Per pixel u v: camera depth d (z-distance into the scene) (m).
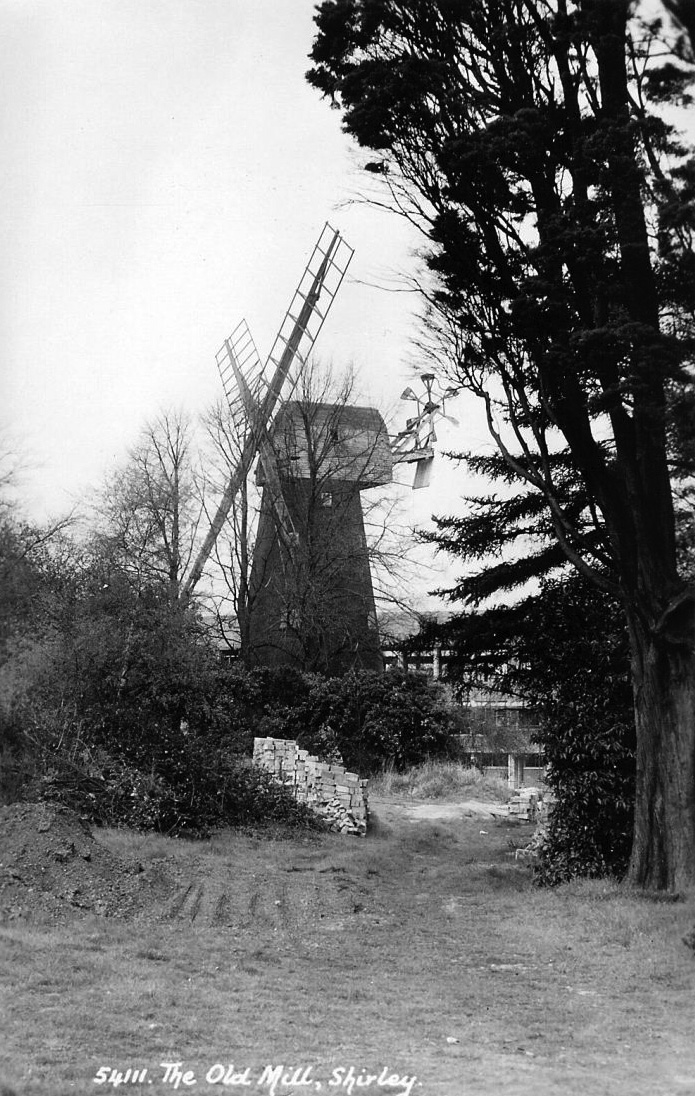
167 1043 9.12
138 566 38.69
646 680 17.20
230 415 45.78
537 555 23.56
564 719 18.89
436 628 24.72
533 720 23.81
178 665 25.70
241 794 24.14
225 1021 9.99
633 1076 9.05
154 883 16.44
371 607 44.00
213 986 11.34
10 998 10.15
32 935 13.12
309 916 15.88
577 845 18.67
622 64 17.03
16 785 21.22
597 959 13.73
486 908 17.17
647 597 16.89
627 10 16.48
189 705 26.05
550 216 17.22
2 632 25.00
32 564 27.83
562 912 16.30
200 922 14.87
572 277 17.47
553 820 19.28
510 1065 9.23
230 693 36.91
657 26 16.64
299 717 38.69
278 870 19.20
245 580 42.91
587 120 17.47
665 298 16.89
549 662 21.84
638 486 17.00
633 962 13.54
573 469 21.88
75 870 15.70
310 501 43.34
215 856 19.86
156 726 23.94
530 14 17.56
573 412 17.59
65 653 23.72
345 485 44.88
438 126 17.97
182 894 16.23
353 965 13.06
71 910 14.60
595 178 16.94
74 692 23.41
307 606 41.88
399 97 17.64
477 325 18.33
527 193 17.91
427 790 35.62
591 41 16.97
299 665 42.62
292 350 45.50
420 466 46.75
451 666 24.77
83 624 24.38
